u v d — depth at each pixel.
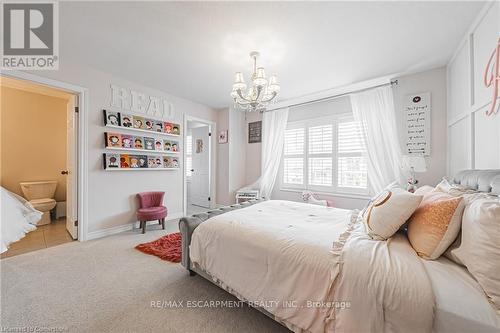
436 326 0.80
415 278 0.88
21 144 3.68
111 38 2.10
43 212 3.44
